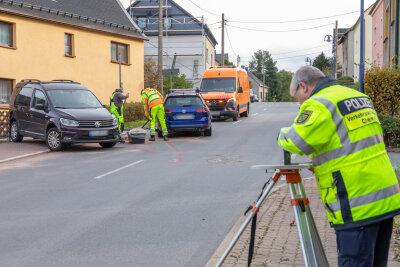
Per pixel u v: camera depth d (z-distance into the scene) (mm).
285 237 5328
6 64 20656
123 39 27781
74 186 8688
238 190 8195
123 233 5797
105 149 14227
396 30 20031
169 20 49125
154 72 36125
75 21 24297
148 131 19656
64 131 13547
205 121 17016
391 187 2895
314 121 2881
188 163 11273
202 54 48562
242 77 26531
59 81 15711
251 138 16438
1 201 7586
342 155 2887
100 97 26188
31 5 21828
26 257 4984
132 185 8711
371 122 2959
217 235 5691
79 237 5656
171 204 7246
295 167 3115
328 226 5699
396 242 4902
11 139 16422
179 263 4777
